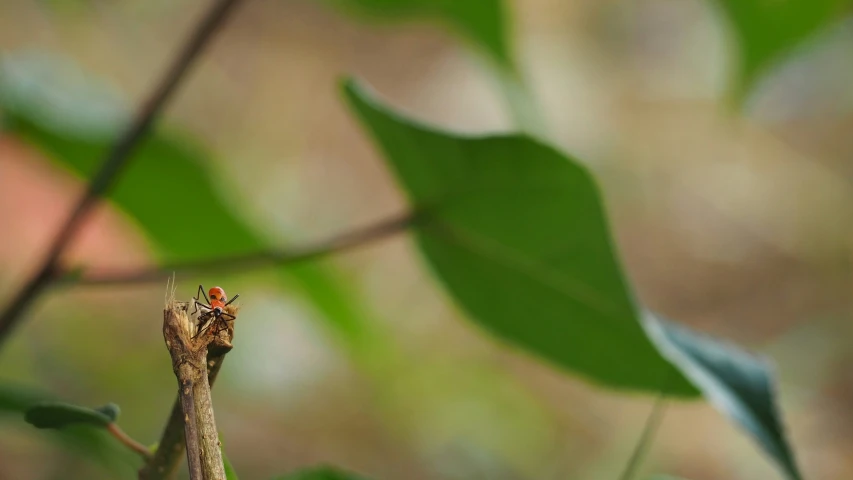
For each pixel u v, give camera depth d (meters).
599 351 1.00
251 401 2.11
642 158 3.53
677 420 2.53
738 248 3.39
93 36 2.93
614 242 0.97
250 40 3.71
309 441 2.09
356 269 2.83
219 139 3.26
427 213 1.00
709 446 2.43
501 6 1.07
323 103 3.58
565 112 3.39
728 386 0.97
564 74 3.53
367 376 2.11
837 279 3.24
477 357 2.63
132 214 1.17
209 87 3.42
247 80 3.54
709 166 3.59
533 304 1.00
